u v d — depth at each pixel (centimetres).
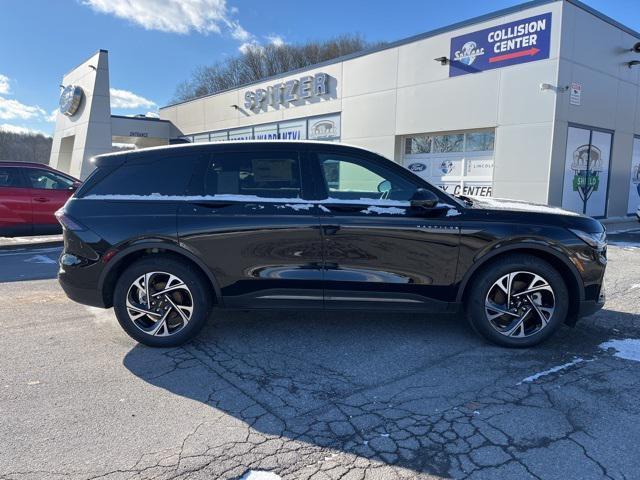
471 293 406
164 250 411
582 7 1205
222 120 2394
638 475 243
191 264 408
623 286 625
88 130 2123
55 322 490
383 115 1587
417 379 353
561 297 398
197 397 327
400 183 406
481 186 1366
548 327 401
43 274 739
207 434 282
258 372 367
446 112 1405
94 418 299
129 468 249
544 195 1216
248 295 408
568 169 1261
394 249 397
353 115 1692
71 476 242
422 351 405
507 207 419
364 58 1630
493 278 399
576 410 306
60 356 399
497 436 278
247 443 273
